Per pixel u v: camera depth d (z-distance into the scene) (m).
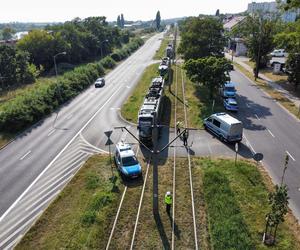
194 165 29.25
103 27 126.12
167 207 22.22
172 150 32.75
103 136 37.31
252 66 80.88
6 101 52.38
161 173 27.98
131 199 24.11
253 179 26.38
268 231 20.06
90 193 24.97
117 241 19.78
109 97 55.31
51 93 50.47
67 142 35.94
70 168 29.72
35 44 88.19
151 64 91.81
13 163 31.30
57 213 22.58
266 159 30.52
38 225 21.39
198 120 41.03
